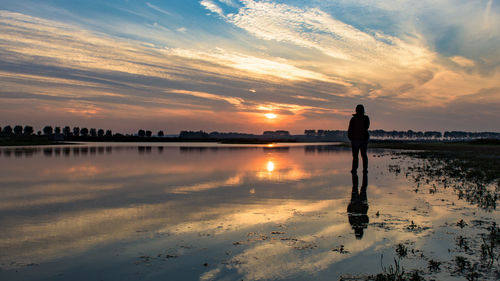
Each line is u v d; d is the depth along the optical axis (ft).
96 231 17.53
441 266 12.78
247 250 14.60
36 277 11.75
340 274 12.07
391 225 18.57
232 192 29.96
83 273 12.12
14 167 55.01
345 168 54.08
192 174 44.75
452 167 54.39
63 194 28.89
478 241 15.75
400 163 65.36
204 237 16.49
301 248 14.85
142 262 13.16
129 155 92.38
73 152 108.99
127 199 26.63
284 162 67.56
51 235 16.79
